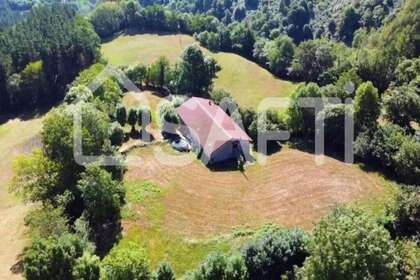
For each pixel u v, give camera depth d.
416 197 46.25
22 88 108.44
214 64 100.38
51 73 111.25
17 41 111.69
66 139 58.81
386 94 77.00
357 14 146.88
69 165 58.91
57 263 40.94
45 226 49.12
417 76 77.88
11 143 90.44
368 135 66.75
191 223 55.00
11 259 52.50
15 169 60.78
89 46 115.00
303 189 60.41
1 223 60.94
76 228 51.38
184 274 47.03
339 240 33.12
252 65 120.31
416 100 69.31
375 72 92.00
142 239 52.50
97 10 150.25
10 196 68.94
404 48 92.88
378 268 32.44
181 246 51.19
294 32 163.38
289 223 53.94
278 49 117.12
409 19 98.12
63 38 111.38
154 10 151.12
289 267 41.41
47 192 57.09
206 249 50.47
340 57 103.44
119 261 40.81
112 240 52.53
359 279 31.88
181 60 102.62
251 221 55.00
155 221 55.38
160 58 105.06
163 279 41.56
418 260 36.59
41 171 57.28
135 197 59.91
